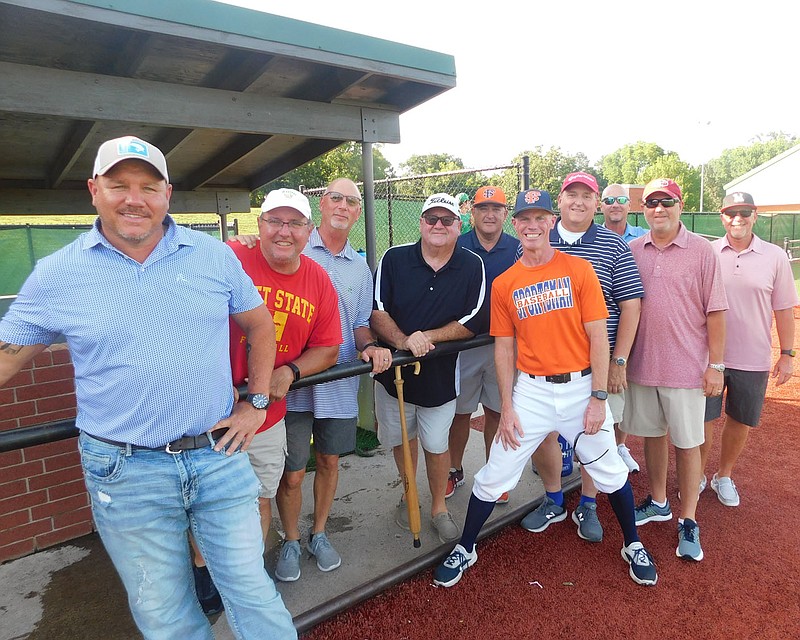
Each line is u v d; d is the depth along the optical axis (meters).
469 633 2.07
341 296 2.53
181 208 5.86
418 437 2.80
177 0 2.10
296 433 2.31
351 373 2.09
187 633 1.51
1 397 2.38
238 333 1.92
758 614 2.16
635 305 2.42
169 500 1.40
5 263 7.06
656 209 2.43
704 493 3.19
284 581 2.32
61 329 1.26
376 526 2.78
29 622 2.13
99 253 1.27
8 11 1.88
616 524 2.84
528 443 2.37
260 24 2.33
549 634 2.07
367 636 2.06
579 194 2.52
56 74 2.22
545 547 2.64
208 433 1.44
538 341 2.29
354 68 2.66
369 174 3.49
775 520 2.88
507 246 3.15
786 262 2.92
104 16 1.95
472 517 2.41
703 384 2.51
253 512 1.55
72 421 1.50
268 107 2.87
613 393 2.47
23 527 2.53
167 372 1.33
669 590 2.31
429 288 2.52
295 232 1.90
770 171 25.88
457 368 2.70
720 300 2.42
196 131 3.58
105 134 3.68
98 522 1.42
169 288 1.33
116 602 2.24
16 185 5.14
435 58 2.98
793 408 4.70
